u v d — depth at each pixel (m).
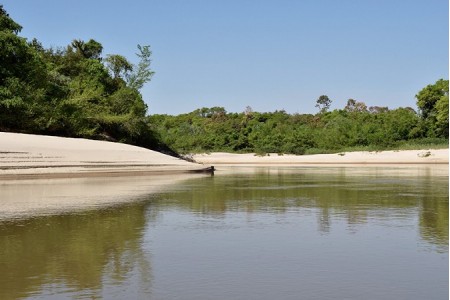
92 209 13.27
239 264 7.11
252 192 19.08
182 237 9.23
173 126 120.00
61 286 6.00
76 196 16.83
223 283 6.13
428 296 5.61
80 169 29.67
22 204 14.33
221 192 18.98
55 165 28.77
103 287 5.97
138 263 7.18
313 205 14.47
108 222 11.02
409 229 10.10
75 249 8.13
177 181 26.12
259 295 5.64
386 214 12.43
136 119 49.41
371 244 8.55
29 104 40.03
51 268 6.89
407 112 94.75
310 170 43.09
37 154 29.56
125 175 31.39
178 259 7.42
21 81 40.50
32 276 6.47
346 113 117.00
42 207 13.65
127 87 54.03
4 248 8.20
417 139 82.12
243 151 91.00
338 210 13.28
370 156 68.12
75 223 10.83
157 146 54.41
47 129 44.16
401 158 64.00
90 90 48.34
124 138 49.84
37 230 9.93
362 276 6.45
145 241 8.84
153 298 5.54
